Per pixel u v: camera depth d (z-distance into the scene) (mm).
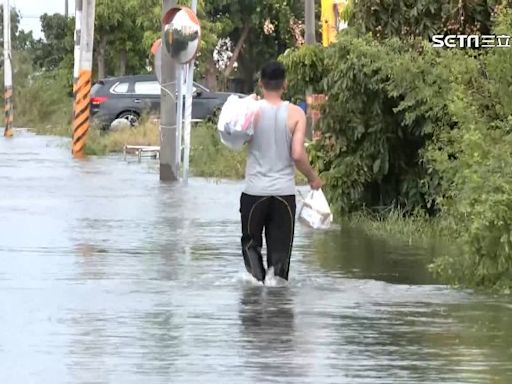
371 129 33281
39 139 88500
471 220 23328
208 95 82250
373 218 34125
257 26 120062
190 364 17094
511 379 16328
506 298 22391
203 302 21750
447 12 34031
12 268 25359
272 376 16438
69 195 41750
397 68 31547
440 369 16859
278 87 23219
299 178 48094
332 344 18406
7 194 41781
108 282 23734
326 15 49562
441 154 25656
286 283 23703
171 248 28656
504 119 27000
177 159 48969
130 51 119562
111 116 83500
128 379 16250
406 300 22125
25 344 18266
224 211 37094
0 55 132125
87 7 66750
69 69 130250
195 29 45875
